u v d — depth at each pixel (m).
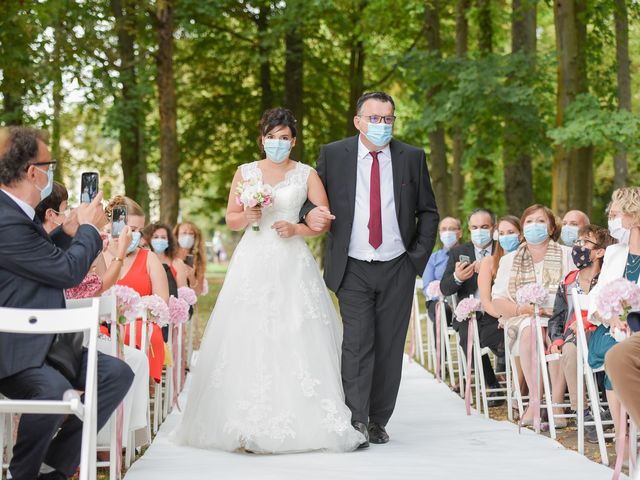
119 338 6.26
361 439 7.18
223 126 30.91
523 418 8.27
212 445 7.23
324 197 7.66
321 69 29.61
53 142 23.67
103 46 21.30
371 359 7.45
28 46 18.31
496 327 9.49
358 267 7.53
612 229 6.68
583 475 6.12
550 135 18.14
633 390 5.30
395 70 28.56
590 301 6.65
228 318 7.43
